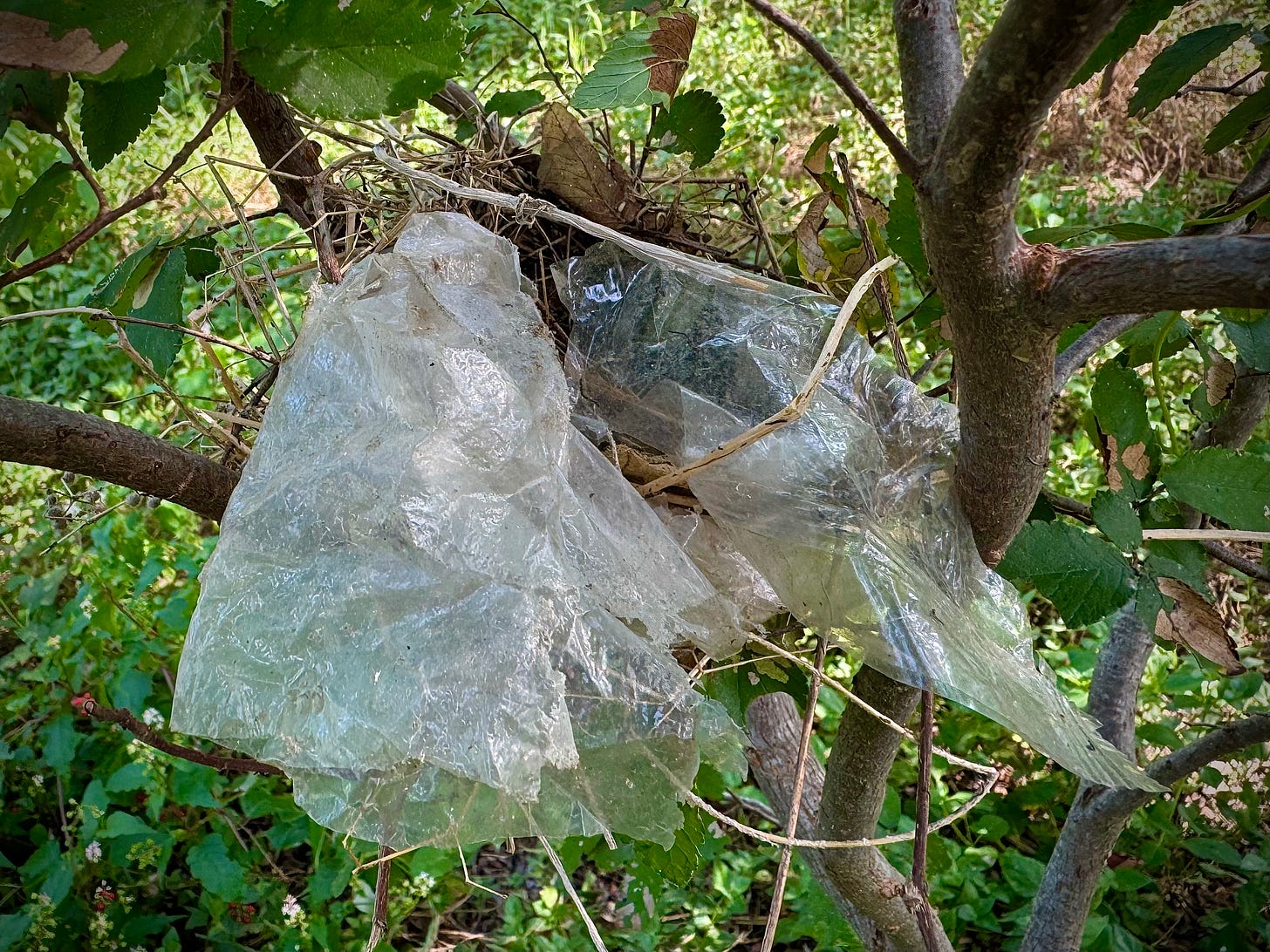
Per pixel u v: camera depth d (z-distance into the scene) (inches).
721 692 17.1
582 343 16.7
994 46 8.5
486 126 19.1
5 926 34.9
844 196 18.2
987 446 12.6
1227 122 15.1
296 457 13.1
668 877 17.4
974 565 14.5
